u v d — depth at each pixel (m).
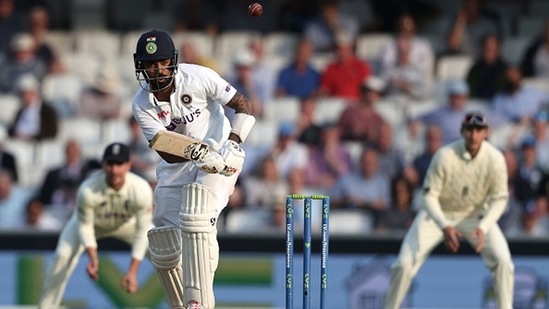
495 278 30.19
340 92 47.09
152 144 21.66
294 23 50.47
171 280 23.75
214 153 21.67
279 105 46.38
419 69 47.59
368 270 36.41
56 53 49.94
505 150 41.88
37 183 44.62
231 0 50.91
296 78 47.03
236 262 36.47
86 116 46.56
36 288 36.47
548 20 50.91
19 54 48.28
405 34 47.81
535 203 41.28
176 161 22.84
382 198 42.16
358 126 44.22
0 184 42.78
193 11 50.66
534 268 36.22
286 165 42.56
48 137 45.91
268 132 45.38
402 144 44.75
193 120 22.23
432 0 51.62
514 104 46.03
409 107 46.41
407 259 30.53
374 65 49.09
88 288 36.44
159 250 23.42
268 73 47.00
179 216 22.41
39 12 48.94
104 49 50.91
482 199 30.34
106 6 52.97
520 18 51.41
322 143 43.41
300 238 36.44
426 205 30.22
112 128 46.16
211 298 22.58
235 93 22.27
